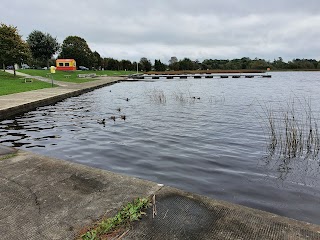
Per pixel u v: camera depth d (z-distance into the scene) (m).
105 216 2.68
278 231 2.46
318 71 94.69
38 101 13.55
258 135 8.18
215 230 2.47
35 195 3.14
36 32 52.59
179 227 2.50
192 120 10.61
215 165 5.62
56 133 8.30
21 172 3.83
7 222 2.58
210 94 21.42
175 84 34.31
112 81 33.81
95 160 5.87
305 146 7.03
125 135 8.12
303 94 21.50
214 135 8.18
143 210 2.79
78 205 2.91
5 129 8.75
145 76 56.25
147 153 6.38
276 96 20.02
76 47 68.06
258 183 4.73
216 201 3.04
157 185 3.44
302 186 4.62
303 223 2.61
